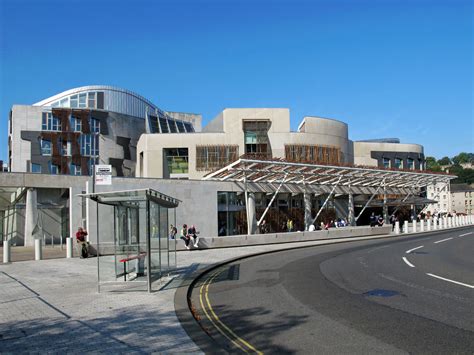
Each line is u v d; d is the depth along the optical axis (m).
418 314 7.88
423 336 6.49
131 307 9.09
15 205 37.81
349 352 5.88
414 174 45.31
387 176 45.50
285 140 53.19
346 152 58.03
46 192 38.38
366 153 66.31
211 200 35.88
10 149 72.38
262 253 23.72
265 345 6.34
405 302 8.93
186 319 7.96
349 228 36.25
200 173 51.94
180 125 74.62
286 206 45.09
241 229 38.94
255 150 53.00
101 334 6.96
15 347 6.28
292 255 21.77
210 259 20.11
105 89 81.31
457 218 50.75
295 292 10.59
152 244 14.34
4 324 7.68
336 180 44.28
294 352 5.96
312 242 31.38
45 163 62.78
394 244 26.08
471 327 6.93
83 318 8.10
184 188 34.75
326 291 10.54
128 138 69.69
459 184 120.88
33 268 16.67
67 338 6.73
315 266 16.06
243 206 39.44
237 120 53.00
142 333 7.00
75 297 10.34
